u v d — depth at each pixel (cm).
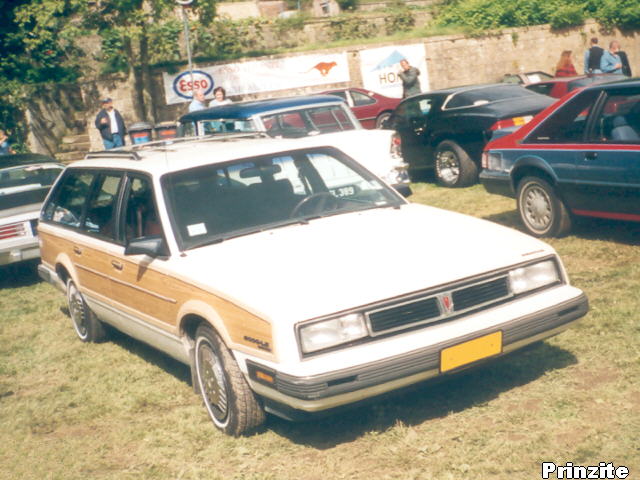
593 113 732
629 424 398
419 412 445
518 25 2745
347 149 962
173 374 577
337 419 451
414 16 2819
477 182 1184
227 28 2555
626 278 642
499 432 409
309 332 384
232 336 418
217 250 471
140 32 2044
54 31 2441
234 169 526
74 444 473
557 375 468
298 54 2419
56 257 675
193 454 437
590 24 2805
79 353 659
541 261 443
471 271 419
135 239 487
